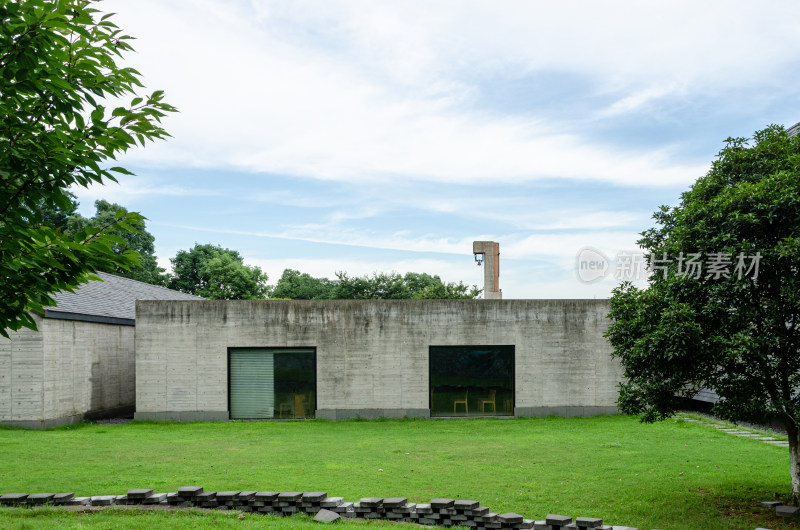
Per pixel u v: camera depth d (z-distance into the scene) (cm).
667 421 1786
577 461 1205
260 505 839
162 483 999
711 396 1909
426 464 1181
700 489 967
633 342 921
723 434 1538
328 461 1215
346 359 1975
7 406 1747
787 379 866
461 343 1988
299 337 1978
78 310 1925
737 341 789
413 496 916
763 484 992
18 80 456
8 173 430
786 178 803
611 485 995
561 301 2008
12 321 499
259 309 1984
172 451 1349
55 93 464
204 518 762
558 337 1998
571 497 918
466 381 1988
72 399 1897
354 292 4291
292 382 1978
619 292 1002
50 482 1011
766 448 1335
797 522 788
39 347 1753
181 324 1970
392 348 1981
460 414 1975
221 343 1970
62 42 460
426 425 1806
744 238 837
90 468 1139
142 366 1956
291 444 1455
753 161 916
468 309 1997
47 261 468
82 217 3950
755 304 840
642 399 936
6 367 1752
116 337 2197
